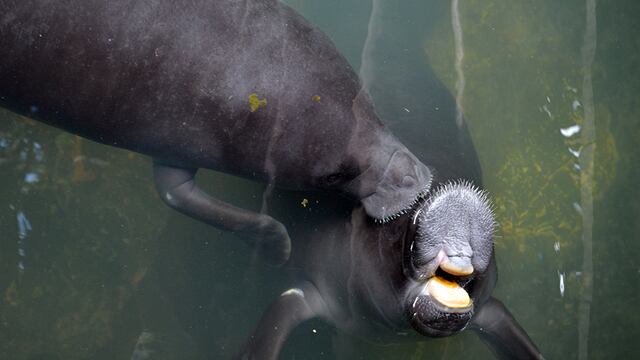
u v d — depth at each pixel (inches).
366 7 198.1
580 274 187.0
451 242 120.0
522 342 152.2
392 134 144.6
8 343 161.0
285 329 149.7
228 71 137.5
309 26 147.2
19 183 168.1
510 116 199.8
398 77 176.6
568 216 191.8
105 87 140.7
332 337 165.9
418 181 135.5
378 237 136.9
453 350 173.5
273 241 163.0
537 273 184.7
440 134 165.3
